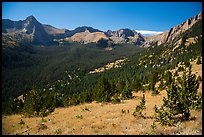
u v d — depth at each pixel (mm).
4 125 26453
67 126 24516
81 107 41406
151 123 22547
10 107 47156
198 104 23891
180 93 22438
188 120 21250
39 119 31328
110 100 45344
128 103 39500
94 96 52406
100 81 51688
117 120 25094
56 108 47344
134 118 25328
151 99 41938
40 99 37031
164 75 71062
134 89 61312
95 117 28062
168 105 22141
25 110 37188
